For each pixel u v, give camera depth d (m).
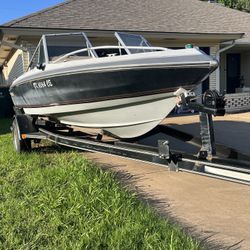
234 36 14.56
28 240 3.78
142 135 6.05
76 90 5.85
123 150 5.34
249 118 13.00
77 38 6.79
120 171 6.22
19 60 15.08
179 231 3.85
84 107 6.00
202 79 5.09
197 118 12.61
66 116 6.60
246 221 4.21
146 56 5.08
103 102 5.67
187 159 4.50
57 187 5.11
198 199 4.91
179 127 10.74
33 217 4.25
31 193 4.98
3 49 16.55
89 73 5.47
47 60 6.61
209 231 3.96
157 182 5.64
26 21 11.88
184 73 4.93
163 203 4.78
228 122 12.03
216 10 18.30
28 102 7.61
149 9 15.70
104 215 4.16
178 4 17.28
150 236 3.64
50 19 12.34
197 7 17.77
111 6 14.53
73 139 6.34
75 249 3.47
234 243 3.70
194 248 3.43
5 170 6.32
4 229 4.02
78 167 5.94
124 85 5.27
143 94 5.28
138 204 4.57
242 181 3.93
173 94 5.12
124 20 13.93
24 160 6.97
